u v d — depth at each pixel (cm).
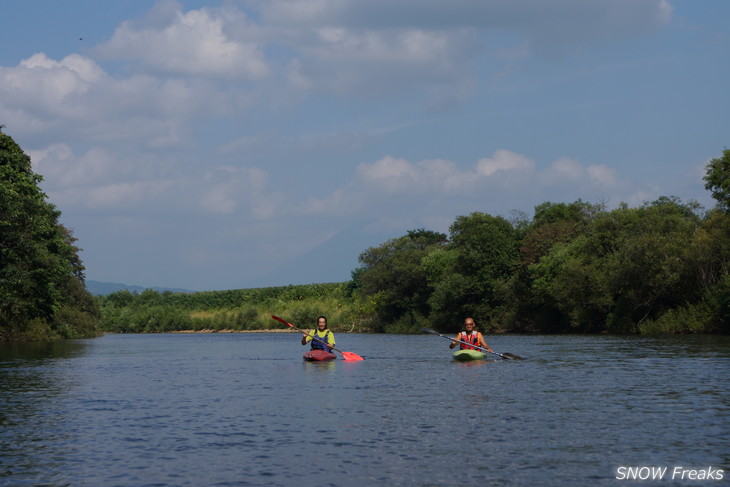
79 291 6047
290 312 8731
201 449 798
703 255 4547
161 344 4247
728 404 1116
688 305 4666
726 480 664
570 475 681
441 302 6606
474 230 6550
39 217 3906
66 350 3198
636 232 5106
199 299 10188
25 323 4447
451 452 775
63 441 845
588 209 6900
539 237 6234
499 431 891
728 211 4647
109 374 1786
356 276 9050
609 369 1781
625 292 5012
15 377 1697
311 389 1368
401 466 716
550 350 2734
